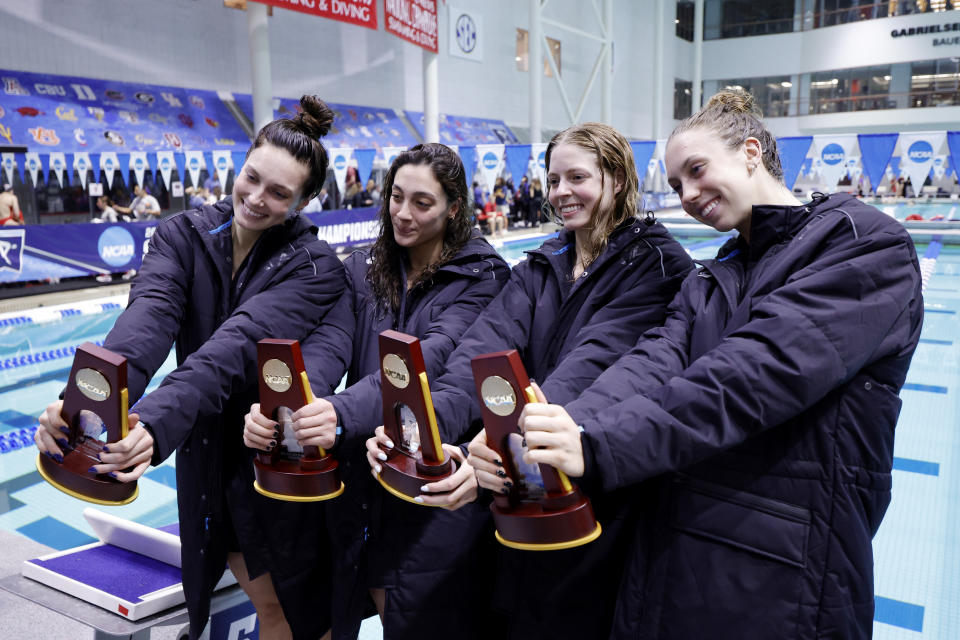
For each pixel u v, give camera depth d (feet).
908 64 70.28
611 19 59.52
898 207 60.49
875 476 3.12
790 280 3.19
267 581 5.17
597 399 3.24
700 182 3.51
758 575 3.17
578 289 4.28
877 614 7.72
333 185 37.42
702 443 2.95
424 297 4.86
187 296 4.87
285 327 4.55
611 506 3.79
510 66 56.95
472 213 4.99
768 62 77.20
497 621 4.70
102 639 4.79
